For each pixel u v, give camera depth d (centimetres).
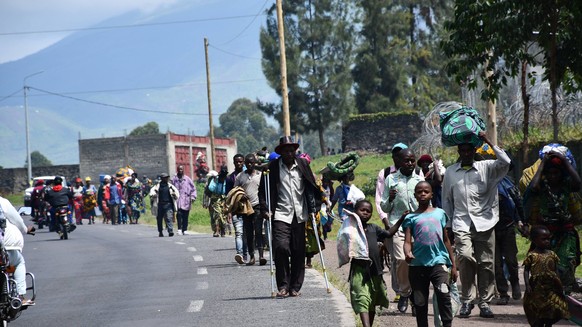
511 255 2178
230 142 17488
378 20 13625
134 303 2373
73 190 7250
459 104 4975
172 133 15412
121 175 9212
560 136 4006
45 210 6850
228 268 3077
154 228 6091
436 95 13600
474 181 2003
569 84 3375
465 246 1981
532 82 3384
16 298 2059
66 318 2195
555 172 1920
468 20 3169
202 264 3266
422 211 1767
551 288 1711
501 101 5734
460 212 2011
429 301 2206
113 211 7006
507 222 2166
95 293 2642
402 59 13738
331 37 13762
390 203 2089
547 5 3012
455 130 2009
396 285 2175
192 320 2036
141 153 15338
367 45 13650
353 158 3084
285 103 5712
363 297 1762
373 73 13512
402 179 2091
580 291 2048
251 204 3106
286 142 2331
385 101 13475
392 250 2070
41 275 3262
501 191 2164
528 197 1945
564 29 3156
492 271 1991
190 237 4759
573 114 4125
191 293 2494
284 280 2317
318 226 2820
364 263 1773
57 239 5338
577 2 2941
